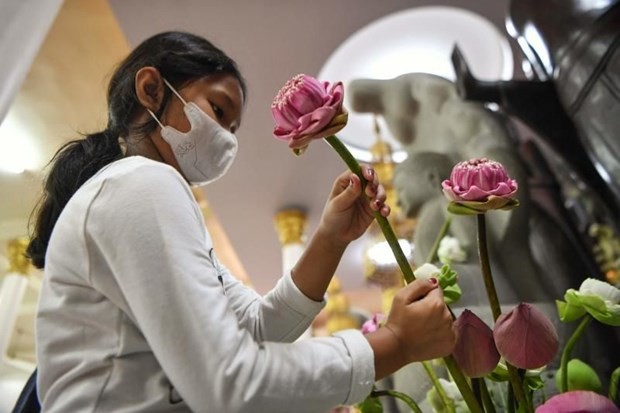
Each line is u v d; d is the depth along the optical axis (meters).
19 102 2.45
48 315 0.60
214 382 0.47
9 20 1.34
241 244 3.47
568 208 1.83
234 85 0.83
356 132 2.57
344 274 3.71
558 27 1.48
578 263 1.58
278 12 2.29
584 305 0.60
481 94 1.63
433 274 0.65
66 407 0.54
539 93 1.66
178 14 2.26
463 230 1.28
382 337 0.54
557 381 0.69
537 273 1.38
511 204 0.53
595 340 1.20
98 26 2.38
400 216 1.61
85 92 2.52
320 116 0.50
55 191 0.77
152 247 0.53
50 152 2.11
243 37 2.35
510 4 1.75
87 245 0.56
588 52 1.37
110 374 0.55
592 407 0.52
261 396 0.47
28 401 0.74
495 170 0.54
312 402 0.49
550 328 0.52
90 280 0.56
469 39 2.45
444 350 0.53
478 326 0.55
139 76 0.79
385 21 2.37
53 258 0.60
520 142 1.98
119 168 0.61
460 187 0.55
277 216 3.23
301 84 0.52
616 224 1.65
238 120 0.85
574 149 1.65
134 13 2.24
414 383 1.07
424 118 1.67
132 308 0.52
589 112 1.41
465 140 1.54
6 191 2.09
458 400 0.70
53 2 1.48
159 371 0.56
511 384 0.59
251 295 0.85
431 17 2.39
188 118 0.77
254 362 0.49
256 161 2.89
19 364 3.53
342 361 0.51
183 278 0.51
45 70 2.46
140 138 0.77
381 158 2.36
